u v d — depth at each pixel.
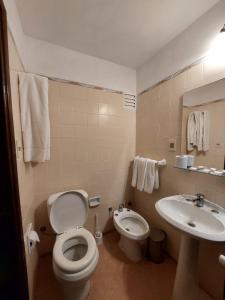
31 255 1.28
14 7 1.09
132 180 1.98
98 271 1.52
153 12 1.21
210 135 1.23
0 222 0.93
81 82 1.74
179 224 1.01
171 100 1.58
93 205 1.90
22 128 1.25
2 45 0.81
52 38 1.50
